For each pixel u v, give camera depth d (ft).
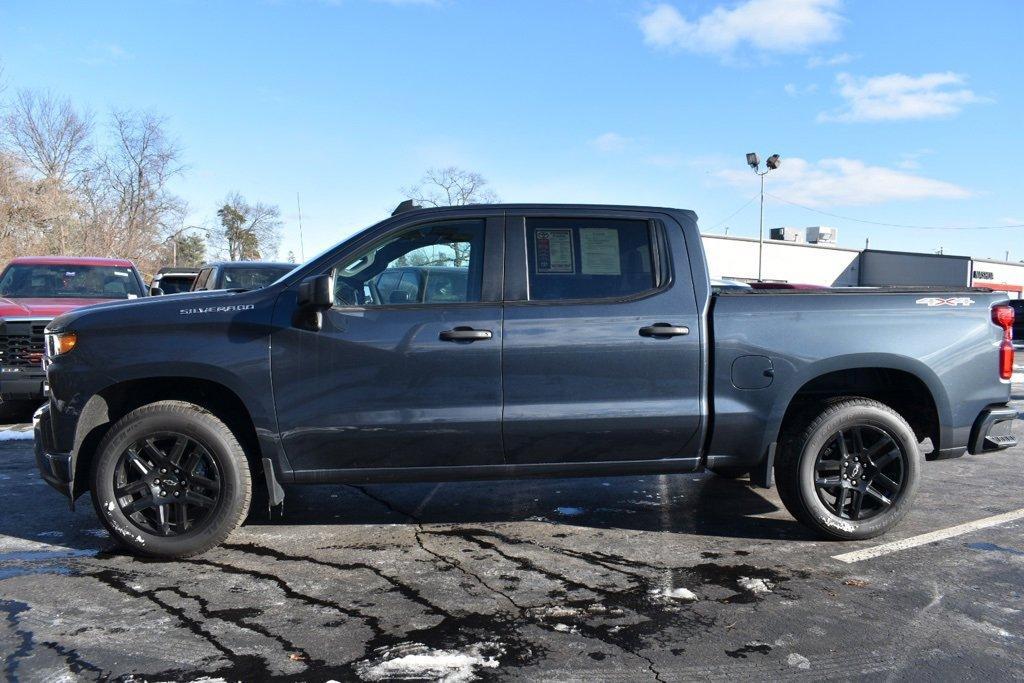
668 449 14.15
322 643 10.39
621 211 14.33
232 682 9.34
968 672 9.63
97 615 11.28
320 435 13.41
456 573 13.03
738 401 14.05
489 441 13.62
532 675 9.54
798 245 164.96
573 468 14.10
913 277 168.04
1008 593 12.19
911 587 12.42
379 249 13.94
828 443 14.47
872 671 9.66
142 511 13.57
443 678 9.46
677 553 14.07
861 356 14.21
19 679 9.41
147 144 144.05
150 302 13.69
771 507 17.11
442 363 13.41
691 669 9.71
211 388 14.15
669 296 13.99
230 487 13.47
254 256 214.07
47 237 115.85
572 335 13.58
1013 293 180.14
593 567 13.33
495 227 14.05
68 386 13.26
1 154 112.27
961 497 18.17
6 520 15.93
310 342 13.33
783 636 10.64
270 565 13.38
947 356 14.53
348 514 16.52
